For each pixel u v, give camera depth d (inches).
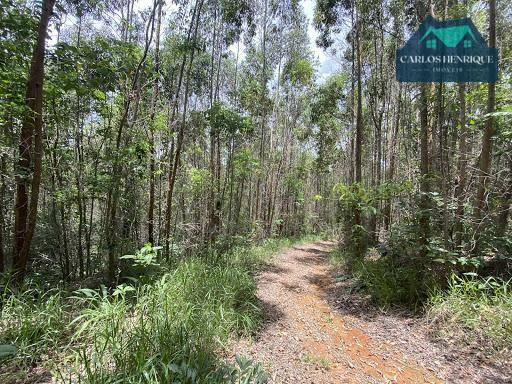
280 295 234.7
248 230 514.0
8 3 154.9
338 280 275.4
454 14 182.7
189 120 391.5
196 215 401.4
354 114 517.7
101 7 270.5
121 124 227.0
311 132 798.5
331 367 130.3
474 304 150.8
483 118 190.1
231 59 597.3
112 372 98.3
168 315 131.8
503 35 237.5
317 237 767.1
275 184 698.8
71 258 276.7
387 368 129.5
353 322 180.7
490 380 114.0
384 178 504.4
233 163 443.2
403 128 382.0
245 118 377.4
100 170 244.2
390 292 194.9
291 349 145.3
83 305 157.8
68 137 250.5
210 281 187.6
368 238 342.6
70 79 191.8
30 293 153.6
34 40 174.1
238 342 145.3
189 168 410.9
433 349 138.9
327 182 1027.9
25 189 169.9
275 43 592.4
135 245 258.8
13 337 115.4
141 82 267.9
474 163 209.5
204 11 326.3
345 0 384.8
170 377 94.2
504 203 184.9
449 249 176.2
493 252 183.2
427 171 209.8
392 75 458.0
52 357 111.5
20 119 166.1
